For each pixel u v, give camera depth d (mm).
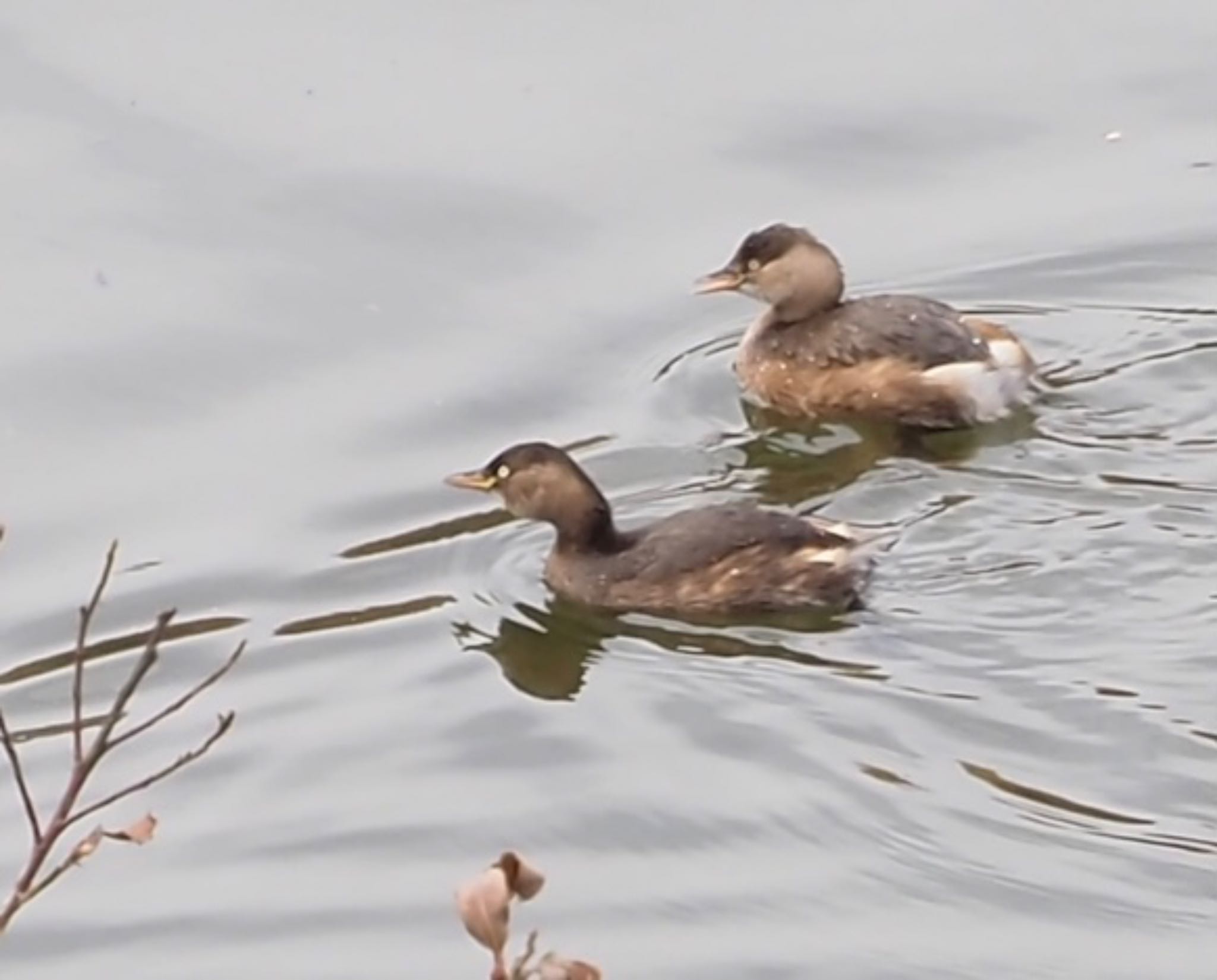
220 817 12594
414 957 11461
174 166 18906
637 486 15836
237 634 14234
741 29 20688
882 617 13945
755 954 11281
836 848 12016
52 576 14859
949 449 16031
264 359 17062
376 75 19969
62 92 19656
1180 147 19375
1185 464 15531
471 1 21031
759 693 13359
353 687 13680
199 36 20406
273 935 11695
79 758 7277
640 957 11297
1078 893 11531
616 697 13461
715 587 14297
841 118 19656
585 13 20891
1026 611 13883
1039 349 17172
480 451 16125
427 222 18453
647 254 18250
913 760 12617
